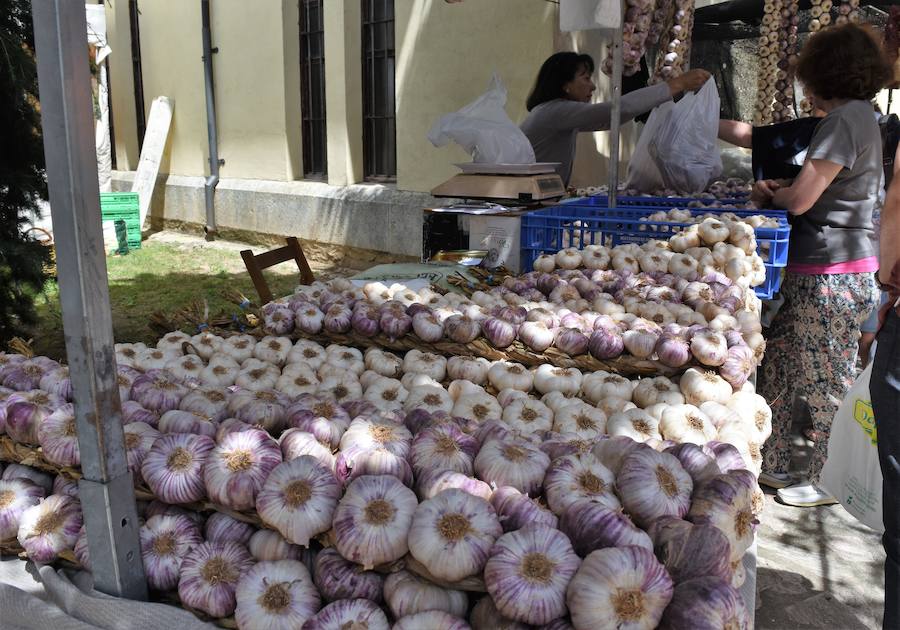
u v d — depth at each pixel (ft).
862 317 10.98
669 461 4.77
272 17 29.48
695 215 12.19
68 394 6.63
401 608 4.29
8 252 16.75
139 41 36.29
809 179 10.47
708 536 4.15
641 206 13.30
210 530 4.95
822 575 10.03
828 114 10.68
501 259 12.32
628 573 3.86
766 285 10.92
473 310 8.78
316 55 29.71
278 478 4.66
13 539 5.58
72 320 4.29
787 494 11.96
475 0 23.09
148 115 36.60
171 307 23.17
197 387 6.64
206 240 34.14
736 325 8.38
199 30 32.63
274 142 30.86
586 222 11.93
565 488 4.62
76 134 4.01
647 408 6.93
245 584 4.45
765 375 12.16
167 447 5.11
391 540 4.33
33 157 17.15
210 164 33.42
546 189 13.41
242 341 8.97
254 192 31.71
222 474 4.83
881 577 10.01
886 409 7.05
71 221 4.11
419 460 5.01
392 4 26.71
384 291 10.03
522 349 8.18
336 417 5.81
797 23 17.97
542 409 6.97
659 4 17.13
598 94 23.97
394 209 26.40
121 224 31.63
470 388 7.55
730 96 26.58
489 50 23.03
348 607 4.27
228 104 32.40
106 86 36.17
